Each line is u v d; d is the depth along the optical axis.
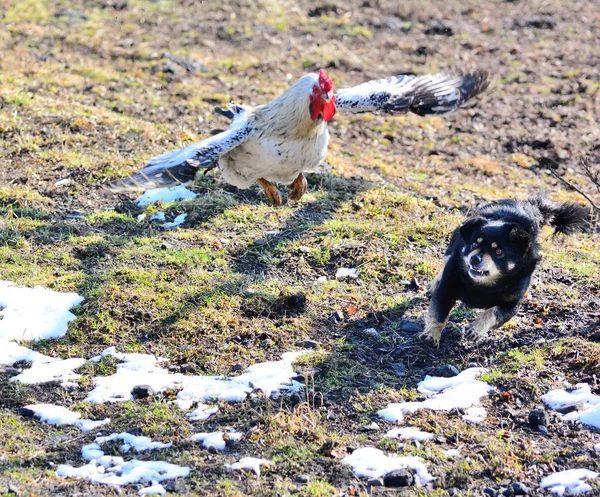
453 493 7.56
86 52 22.28
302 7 27.42
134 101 18.77
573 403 8.90
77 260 11.91
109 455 8.11
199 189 14.11
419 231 12.95
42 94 18.33
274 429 8.44
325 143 9.98
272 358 9.90
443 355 10.07
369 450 8.12
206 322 10.46
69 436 8.43
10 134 15.88
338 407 8.95
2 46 21.88
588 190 16.27
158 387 9.24
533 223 10.02
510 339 10.29
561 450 8.21
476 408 8.91
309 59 22.97
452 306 10.05
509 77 22.52
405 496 7.49
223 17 25.92
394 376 9.64
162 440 8.35
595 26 26.80
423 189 15.24
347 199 13.95
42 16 24.64
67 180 14.29
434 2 28.45
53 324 10.38
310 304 10.97
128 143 15.87
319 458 8.05
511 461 8.01
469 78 11.54
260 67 22.27
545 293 11.28
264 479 7.72
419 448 8.21
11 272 11.48
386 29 26.02
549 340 10.22
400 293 11.34
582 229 12.23
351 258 12.12
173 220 13.28
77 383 9.33
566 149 18.23
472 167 17.17
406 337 10.38
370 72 22.52
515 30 26.44
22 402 8.96
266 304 10.84
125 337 10.23
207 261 11.97
